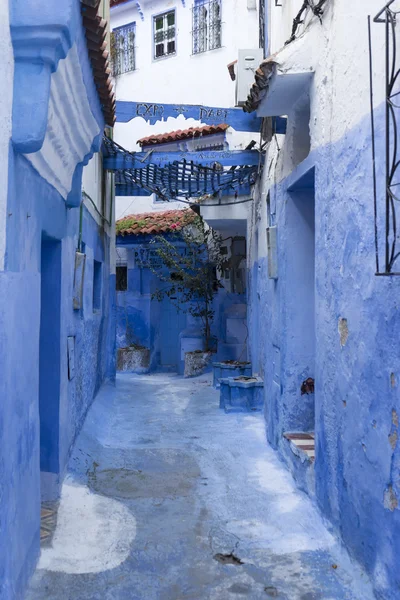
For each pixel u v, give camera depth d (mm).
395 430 3051
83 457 5988
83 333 7051
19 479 3139
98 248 8945
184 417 8734
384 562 3184
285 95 5293
